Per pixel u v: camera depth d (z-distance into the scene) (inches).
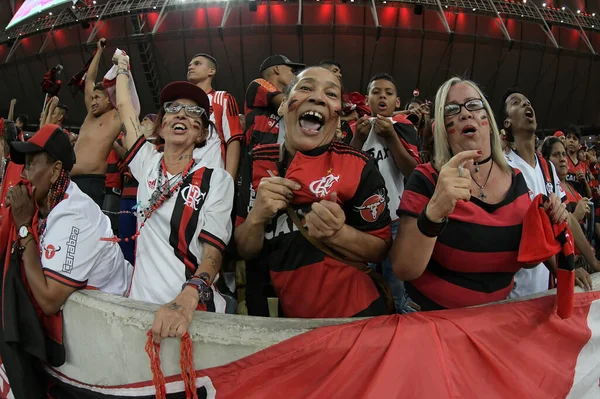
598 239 226.4
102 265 86.8
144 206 89.0
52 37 1344.7
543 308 71.8
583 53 1350.9
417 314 65.6
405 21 1251.8
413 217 71.7
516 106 113.6
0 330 79.5
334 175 76.2
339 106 79.4
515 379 65.4
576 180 245.0
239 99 1334.9
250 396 58.7
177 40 1256.2
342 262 76.5
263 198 73.4
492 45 1294.3
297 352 58.4
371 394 57.9
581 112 1453.0
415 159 126.1
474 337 63.9
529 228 69.9
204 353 59.7
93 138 168.4
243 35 1245.7
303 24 1238.9
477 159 77.2
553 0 1476.4
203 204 86.3
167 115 92.3
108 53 1304.1
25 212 79.0
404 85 1333.7
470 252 72.8
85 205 83.9
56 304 76.3
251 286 87.4
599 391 80.7
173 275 83.2
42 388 80.8
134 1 1279.5
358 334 60.1
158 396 60.7
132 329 63.9
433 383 59.8
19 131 223.8
